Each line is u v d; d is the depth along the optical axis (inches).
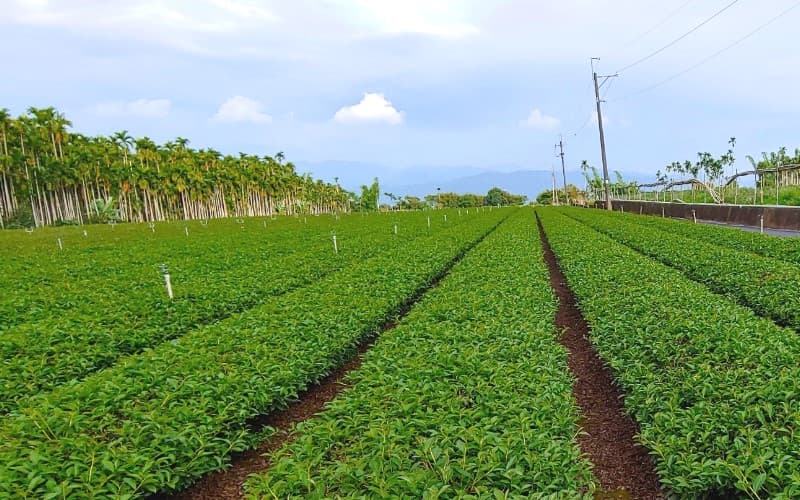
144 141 3270.2
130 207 3326.8
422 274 603.5
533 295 458.3
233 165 3838.6
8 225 2444.6
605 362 335.0
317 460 189.3
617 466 242.2
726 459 190.2
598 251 751.1
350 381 354.9
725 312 359.6
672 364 281.6
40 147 2623.0
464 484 176.4
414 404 230.1
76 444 202.5
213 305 505.0
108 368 329.7
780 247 703.7
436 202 5433.1
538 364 289.1
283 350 325.1
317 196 5511.8
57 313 504.4
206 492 232.7
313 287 533.0
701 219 1544.0
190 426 225.9
